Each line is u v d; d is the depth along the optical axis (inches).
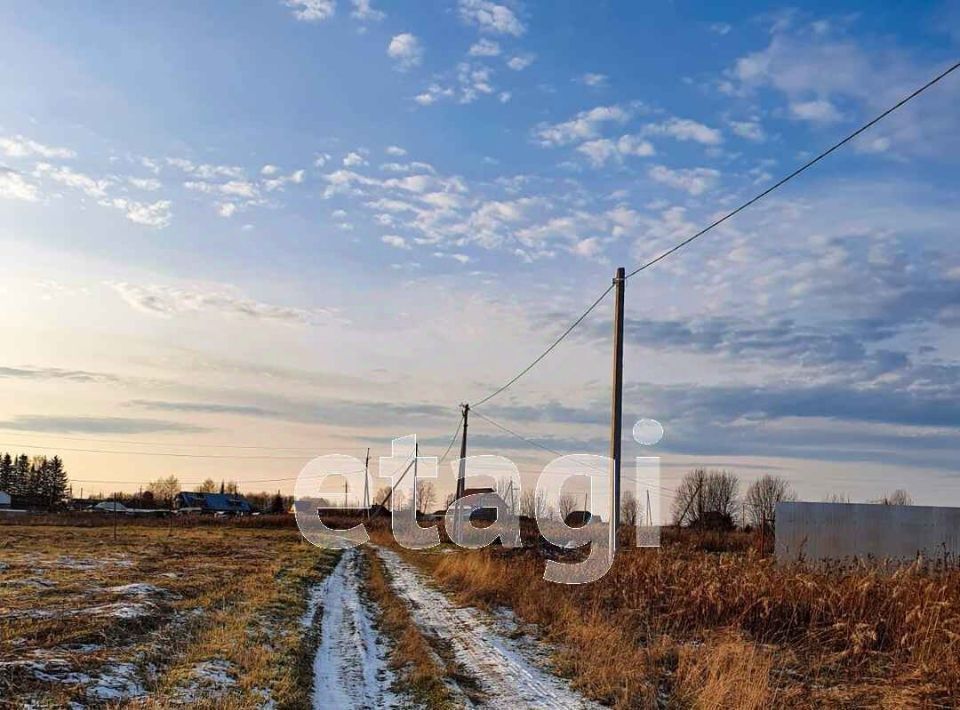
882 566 716.7
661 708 418.0
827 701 409.7
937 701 408.2
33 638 516.1
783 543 1119.0
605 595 699.4
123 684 427.2
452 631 658.2
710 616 604.4
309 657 561.0
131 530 2271.2
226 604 751.7
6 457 5191.9
